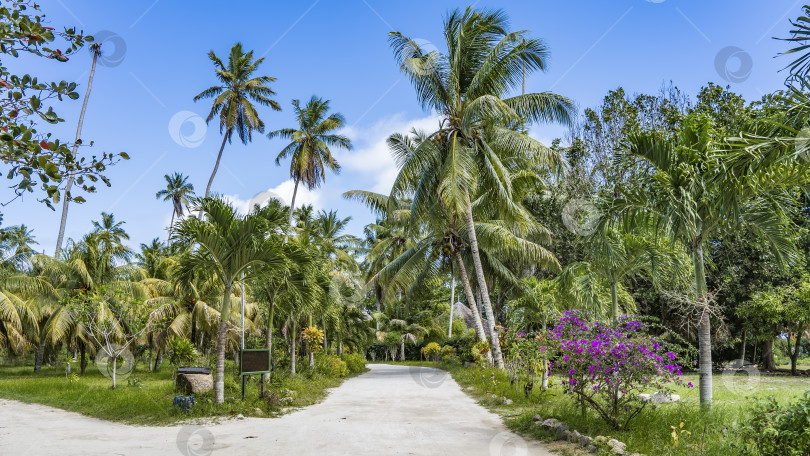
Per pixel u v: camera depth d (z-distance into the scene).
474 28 17.33
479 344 20.78
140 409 9.82
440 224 20.00
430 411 10.15
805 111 5.31
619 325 7.57
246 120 32.16
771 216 8.64
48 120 3.30
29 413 10.48
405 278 23.28
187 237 10.16
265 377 12.52
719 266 21.75
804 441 4.44
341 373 21.00
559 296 14.16
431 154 16.95
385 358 50.41
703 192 7.96
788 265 9.31
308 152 31.30
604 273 12.58
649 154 8.69
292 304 14.95
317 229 36.41
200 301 23.97
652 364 6.98
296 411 10.27
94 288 22.70
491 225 20.95
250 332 25.33
